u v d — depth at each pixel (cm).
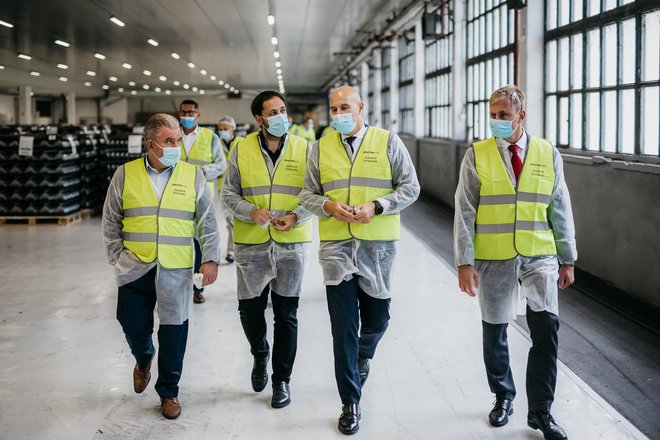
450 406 334
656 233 498
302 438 302
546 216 302
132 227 318
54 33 1727
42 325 498
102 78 3225
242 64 2600
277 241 338
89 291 609
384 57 2014
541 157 297
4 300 578
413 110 1562
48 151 1007
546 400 291
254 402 344
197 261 408
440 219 1065
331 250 317
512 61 914
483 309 307
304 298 560
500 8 959
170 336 322
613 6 611
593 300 537
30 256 783
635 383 363
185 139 576
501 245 297
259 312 352
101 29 1653
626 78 589
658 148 537
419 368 389
